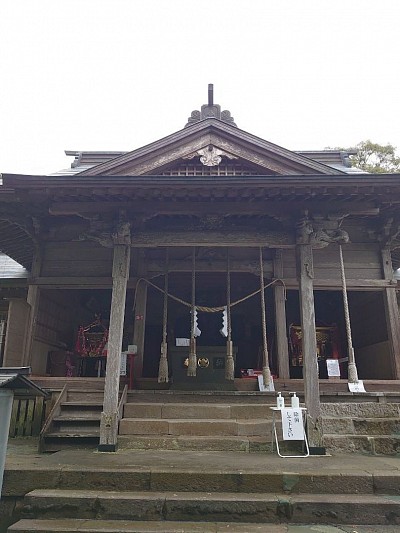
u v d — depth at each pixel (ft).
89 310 42.39
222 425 21.20
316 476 13.89
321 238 22.40
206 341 42.27
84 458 17.21
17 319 27.76
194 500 12.73
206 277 37.81
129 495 13.12
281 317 29.86
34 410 25.27
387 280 29.68
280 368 28.84
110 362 20.88
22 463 15.74
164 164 29.22
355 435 20.90
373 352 32.58
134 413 22.52
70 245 30.60
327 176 20.58
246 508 12.63
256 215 23.86
